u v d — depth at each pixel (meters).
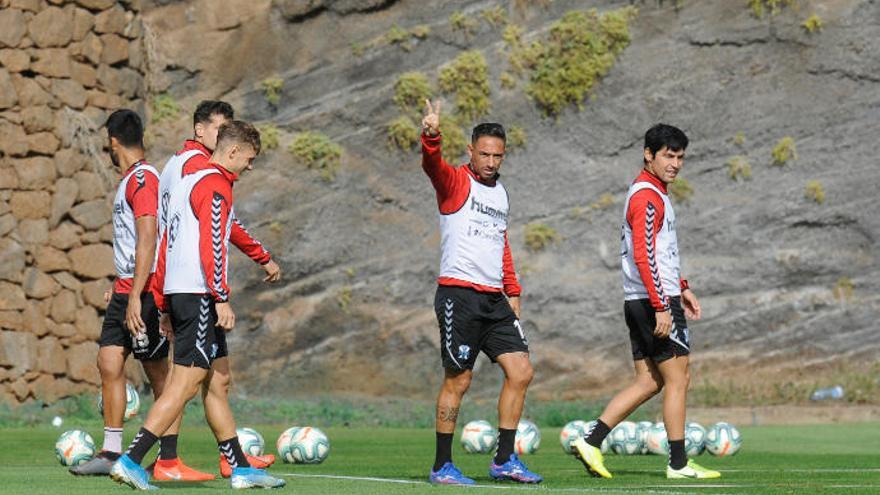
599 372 71.56
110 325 29.52
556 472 30.59
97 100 66.12
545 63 72.38
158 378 29.55
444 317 26.41
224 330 24.61
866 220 71.94
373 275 72.38
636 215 28.28
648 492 23.30
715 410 63.78
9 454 38.31
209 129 26.58
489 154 26.42
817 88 72.38
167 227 24.25
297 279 72.12
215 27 72.88
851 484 26.38
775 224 72.19
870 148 72.12
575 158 72.75
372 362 71.75
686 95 72.38
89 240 64.12
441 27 73.06
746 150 72.44
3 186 62.84
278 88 73.00
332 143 72.81
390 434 53.19
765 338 71.69
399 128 72.44
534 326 72.00
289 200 72.31
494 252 26.58
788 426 57.19
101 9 66.69
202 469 32.34
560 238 72.56
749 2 72.25
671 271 28.70
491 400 71.00
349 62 73.31
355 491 23.05
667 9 72.69
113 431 29.05
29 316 62.78
